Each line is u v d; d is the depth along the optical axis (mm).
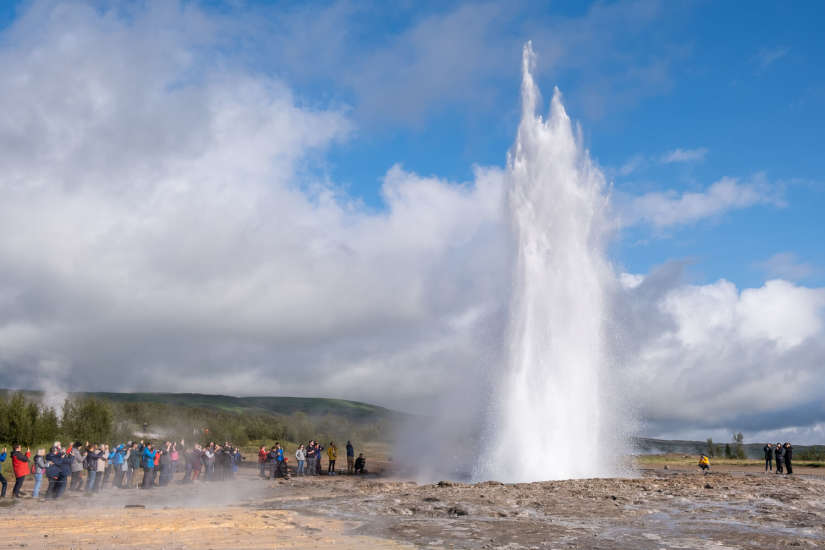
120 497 23281
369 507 17672
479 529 13641
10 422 44969
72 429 49812
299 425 98125
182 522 14586
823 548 11266
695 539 12148
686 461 59219
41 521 14789
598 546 11562
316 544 11852
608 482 22484
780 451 37281
